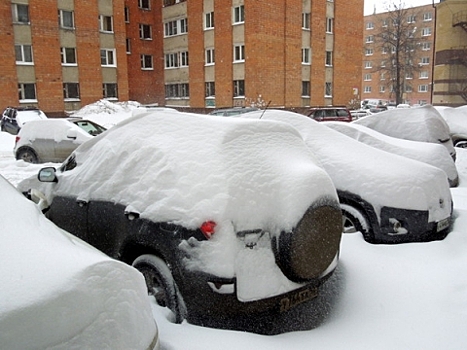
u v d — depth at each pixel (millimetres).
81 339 1917
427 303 3787
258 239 3303
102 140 4594
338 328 3502
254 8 31672
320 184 3469
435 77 51375
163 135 3941
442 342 3234
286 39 33719
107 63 35281
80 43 33125
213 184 3309
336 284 4168
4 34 29469
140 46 41125
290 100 34531
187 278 3268
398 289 4031
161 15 40656
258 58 32094
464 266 4281
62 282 1951
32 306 1821
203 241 3207
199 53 36844
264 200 3357
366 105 55625
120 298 2156
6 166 12148
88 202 4230
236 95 34250
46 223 2738
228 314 3229
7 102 29812
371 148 5734
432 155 7633
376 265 4438
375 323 3551
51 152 12812
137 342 2174
